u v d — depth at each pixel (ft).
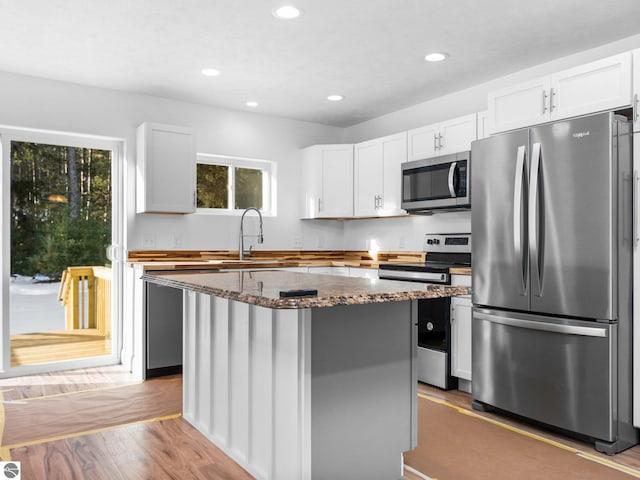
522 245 9.28
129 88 13.85
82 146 13.97
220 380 8.49
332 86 13.71
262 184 17.17
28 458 7.99
